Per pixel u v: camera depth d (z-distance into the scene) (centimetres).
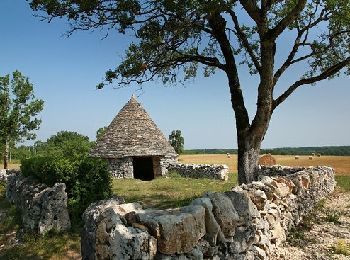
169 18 1140
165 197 1630
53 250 1112
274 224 792
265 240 697
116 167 2772
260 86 1178
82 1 1030
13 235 1312
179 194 1719
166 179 2567
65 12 1080
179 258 452
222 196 583
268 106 1186
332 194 1706
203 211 511
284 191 912
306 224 1034
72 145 2933
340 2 1182
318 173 1452
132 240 417
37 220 1257
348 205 1388
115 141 2827
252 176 1213
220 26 1248
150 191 1847
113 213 460
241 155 1228
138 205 507
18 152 5284
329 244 860
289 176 1094
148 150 2806
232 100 1267
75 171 1319
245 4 1089
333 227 1024
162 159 2923
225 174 2519
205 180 2441
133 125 2909
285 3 1342
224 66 1281
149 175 3247
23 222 1373
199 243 497
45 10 1079
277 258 752
